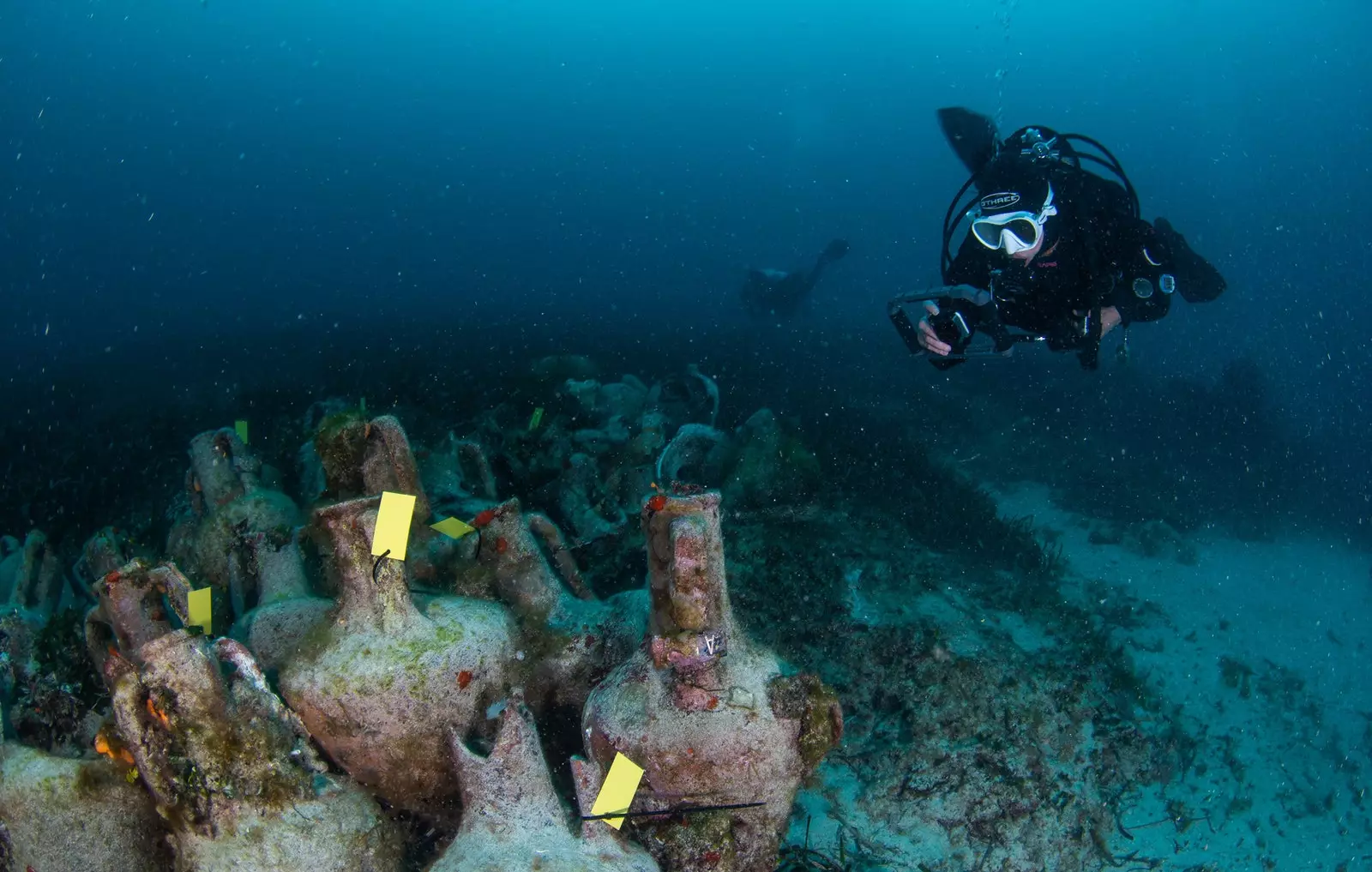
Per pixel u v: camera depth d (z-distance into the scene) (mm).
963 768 3977
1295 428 12656
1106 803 4363
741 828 2566
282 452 5941
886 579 5332
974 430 11266
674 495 2588
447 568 3182
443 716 2533
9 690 2857
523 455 5730
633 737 2453
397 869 2420
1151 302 4406
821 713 2506
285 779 2246
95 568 3820
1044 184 4227
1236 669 6172
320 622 2705
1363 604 7613
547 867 2141
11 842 2391
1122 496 9164
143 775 2174
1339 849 4535
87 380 14547
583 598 3557
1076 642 5383
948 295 3979
